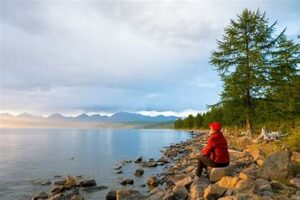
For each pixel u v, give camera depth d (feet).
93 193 54.49
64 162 103.86
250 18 101.14
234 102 100.68
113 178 70.13
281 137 80.64
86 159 112.16
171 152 120.98
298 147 60.85
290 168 40.55
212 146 41.06
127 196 42.19
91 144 201.87
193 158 76.59
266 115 101.65
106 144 199.72
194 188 38.81
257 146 73.31
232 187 35.40
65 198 50.26
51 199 48.70
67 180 62.03
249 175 39.17
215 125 41.70
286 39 104.32
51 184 65.62
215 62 104.17
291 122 118.42
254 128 126.62
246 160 53.72
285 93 120.06
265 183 35.99
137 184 61.46
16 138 312.91
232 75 101.45
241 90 98.94
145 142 217.77
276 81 103.24
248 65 100.32
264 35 100.32
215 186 34.99
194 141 163.53
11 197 54.08
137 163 96.78
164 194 40.68
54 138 311.88
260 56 98.37
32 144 206.49
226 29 103.96
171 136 314.14
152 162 91.15
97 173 79.00
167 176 65.16
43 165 96.73
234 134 131.54
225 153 41.06
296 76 117.29
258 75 99.14
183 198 39.27
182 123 607.78
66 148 166.50
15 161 107.55
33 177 74.79
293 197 31.60
